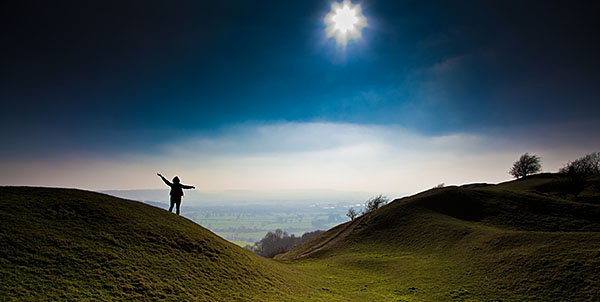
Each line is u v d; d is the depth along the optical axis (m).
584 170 100.19
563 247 30.23
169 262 20.11
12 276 13.89
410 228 53.72
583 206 54.22
